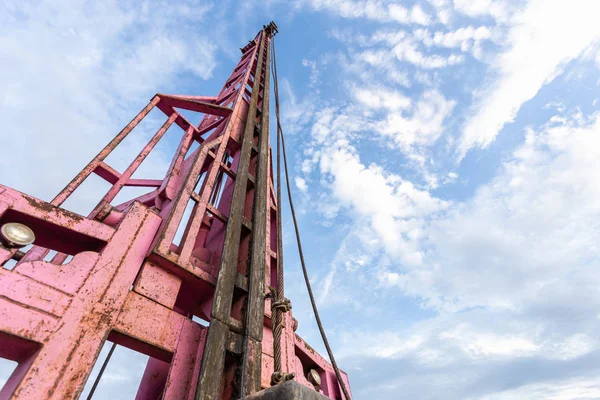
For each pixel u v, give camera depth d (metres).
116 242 4.10
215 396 3.41
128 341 3.73
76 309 3.31
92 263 3.73
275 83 11.10
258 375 4.01
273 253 7.29
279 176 7.20
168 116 7.56
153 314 3.94
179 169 6.43
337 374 4.43
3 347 2.99
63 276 3.43
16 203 3.67
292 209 6.90
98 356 3.24
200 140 7.92
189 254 4.72
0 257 3.21
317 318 5.22
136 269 4.08
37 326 3.00
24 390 2.67
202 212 5.42
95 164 5.42
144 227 4.55
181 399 3.57
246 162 7.11
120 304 3.69
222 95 11.38
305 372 7.80
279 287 4.57
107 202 5.33
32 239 3.60
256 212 6.24
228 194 7.30
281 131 8.16
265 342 5.28
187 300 5.16
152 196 6.14
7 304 2.93
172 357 3.92
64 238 4.09
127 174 5.87
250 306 4.62
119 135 6.10
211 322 3.91
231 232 5.29
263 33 15.71
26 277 3.17
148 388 5.71
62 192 4.75
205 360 3.54
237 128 8.52
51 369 2.89
